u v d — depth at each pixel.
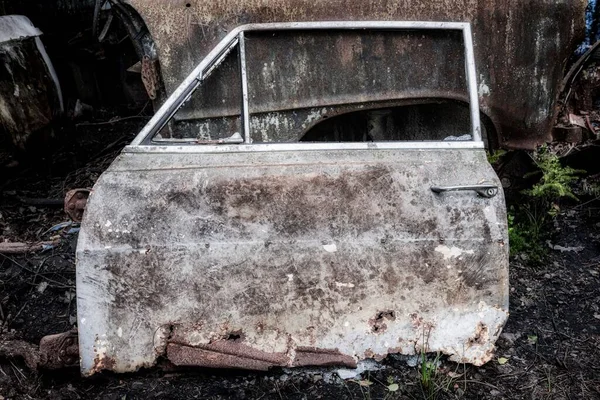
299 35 2.72
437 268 2.34
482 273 2.35
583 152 4.05
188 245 2.31
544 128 3.14
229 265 2.31
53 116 4.95
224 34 2.74
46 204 4.33
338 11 2.79
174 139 2.51
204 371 2.41
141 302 2.30
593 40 4.66
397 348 2.36
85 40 5.74
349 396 2.34
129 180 2.38
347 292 2.33
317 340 2.34
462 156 2.47
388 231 2.34
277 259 2.32
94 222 2.32
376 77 2.79
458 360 2.38
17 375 2.59
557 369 2.60
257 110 2.74
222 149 2.46
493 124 3.09
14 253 3.69
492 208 2.38
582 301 3.10
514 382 2.49
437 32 2.77
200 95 2.65
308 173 2.40
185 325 2.32
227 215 2.34
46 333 3.00
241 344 2.33
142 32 2.79
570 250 3.55
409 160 2.44
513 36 2.95
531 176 3.65
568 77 3.34
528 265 3.42
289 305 2.33
